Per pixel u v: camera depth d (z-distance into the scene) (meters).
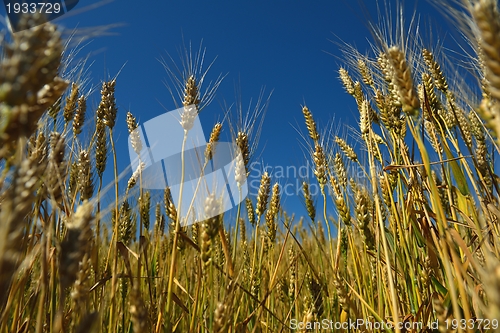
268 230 4.77
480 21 1.81
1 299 1.48
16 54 1.56
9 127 1.54
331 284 4.41
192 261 5.36
